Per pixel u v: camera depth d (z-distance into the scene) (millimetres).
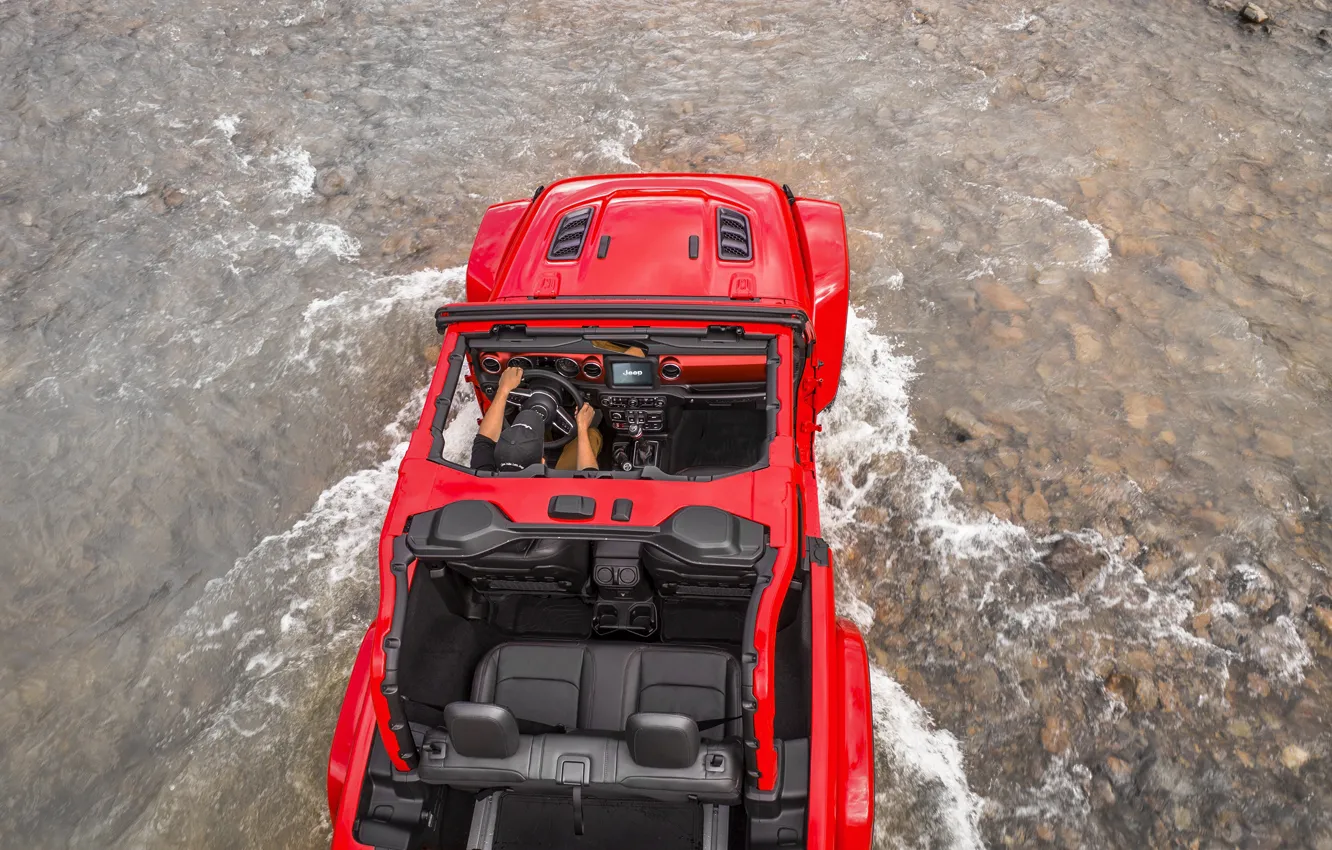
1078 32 9047
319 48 9578
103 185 8031
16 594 5355
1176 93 8156
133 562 5512
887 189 7438
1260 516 5168
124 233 7582
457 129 8445
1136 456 5523
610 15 9875
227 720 4824
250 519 5730
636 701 3822
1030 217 7094
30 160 8258
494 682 3932
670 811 3586
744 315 4211
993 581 5082
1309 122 7742
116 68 9297
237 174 8094
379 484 5914
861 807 3494
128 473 5938
